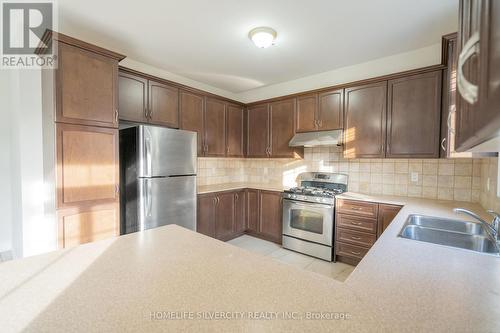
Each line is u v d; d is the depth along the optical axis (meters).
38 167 2.04
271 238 3.57
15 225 2.54
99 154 2.16
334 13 1.99
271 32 2.25
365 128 2.80
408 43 2.51
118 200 2.29
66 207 1.99
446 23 2.14
